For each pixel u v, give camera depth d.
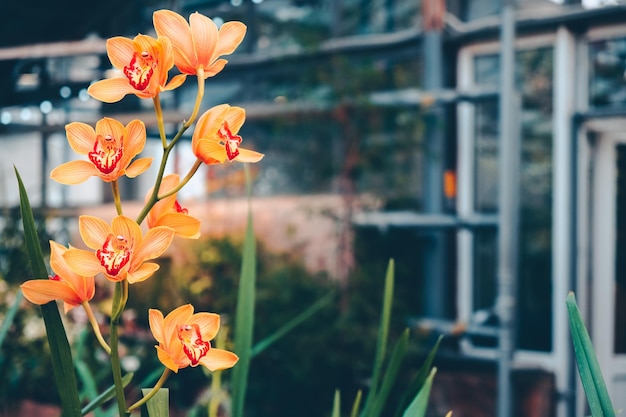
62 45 3.27
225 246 4.12
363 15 4.55
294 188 4.67
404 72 4.44
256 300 3.85
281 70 4.58
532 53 4.16
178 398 3.22
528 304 4.11
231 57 4.54
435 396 3.93
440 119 4.30
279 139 4.72
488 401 3.78
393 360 0.79
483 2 4.27
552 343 4.02
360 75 4.11
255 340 3.72
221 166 4.60
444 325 4.01
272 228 4.66
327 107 4.14
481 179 4.36
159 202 0.63
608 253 4.02
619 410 0.71
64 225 4.32
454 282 4.41
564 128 4.02
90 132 0.59
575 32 4.00
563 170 4.02
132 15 3.54
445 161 4.36
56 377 0.59
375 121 4.18
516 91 3.91
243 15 4.65
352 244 4.26
